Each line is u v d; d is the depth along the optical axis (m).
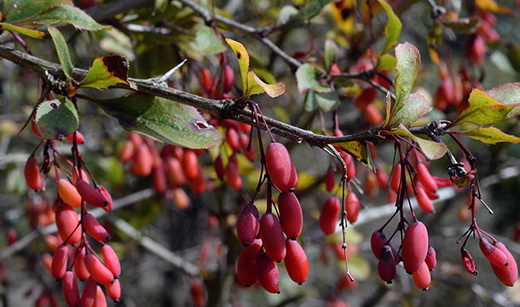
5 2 0.35
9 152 0.86
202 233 0.84
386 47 0.41
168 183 0.60
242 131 0.40
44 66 0.34
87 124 0.73
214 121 0.40
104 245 0.34
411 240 0.32
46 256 0.50
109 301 0.83
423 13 0.77
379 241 0.33
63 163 0.64
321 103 0.40
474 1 0.54
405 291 0.73
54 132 0.33
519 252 0.69
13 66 0.73
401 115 0.32
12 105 0.85
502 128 0.61
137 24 0.45
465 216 0.71
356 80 0.43
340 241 0.62
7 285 0.74
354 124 0.59
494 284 1.08
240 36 0.63
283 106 0.72
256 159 0.63
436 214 0.73
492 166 0.67
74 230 0.34
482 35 0.55
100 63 0.33
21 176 0.66
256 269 0.32
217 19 0.43
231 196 0.68
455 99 0.48
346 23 0.50
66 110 0.33
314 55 0.45
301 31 0.79
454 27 0.44
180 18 0.46
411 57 0.32
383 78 0.41
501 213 0.87
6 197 0.84
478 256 1.10
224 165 0.43
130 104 0.34
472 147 0.78
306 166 0.92
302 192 0.57
